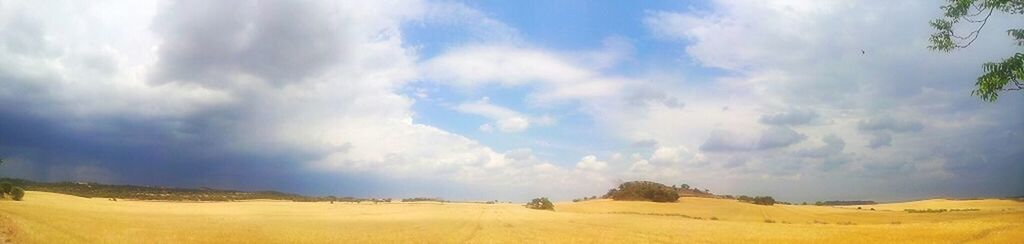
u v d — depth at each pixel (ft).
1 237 105.91
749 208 418.92
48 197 336.90
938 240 141.38
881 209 434.30
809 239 154.40
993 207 412.98
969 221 230.27
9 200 260.62
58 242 107.04
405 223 228.84
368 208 401.08
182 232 150.92
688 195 524.52
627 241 148.46
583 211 397.39
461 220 255.50
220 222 209.97
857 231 181.98
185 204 412.16
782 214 373.40
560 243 142.41
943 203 484.33
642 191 478.59
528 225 220.43
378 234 164.66
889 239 147.64
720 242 146.72
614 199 499.10
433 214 317.63
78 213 209.36
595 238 157.99
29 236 111.55
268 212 327.06
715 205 442.09
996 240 137.08
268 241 134.51
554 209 421.59
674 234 174.19
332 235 158.30
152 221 197.26
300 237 148.25
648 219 280.31
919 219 313.12
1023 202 435.94
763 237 162.20
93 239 118.73
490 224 225.76
